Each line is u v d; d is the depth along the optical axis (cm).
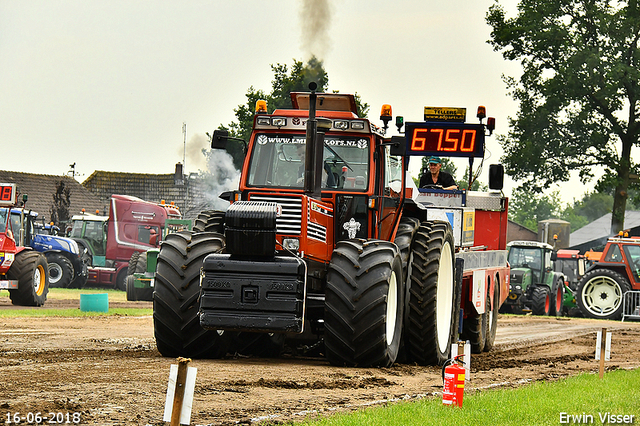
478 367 2066
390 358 1780
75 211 9938
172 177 10625
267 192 1856
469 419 1177
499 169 2806
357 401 1329
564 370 2073
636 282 5841
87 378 1427
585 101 8519
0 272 3941
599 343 1825
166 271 1755
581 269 6131
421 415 1180
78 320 3056
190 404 875
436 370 1898
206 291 1625
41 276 4106
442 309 2138
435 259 2006
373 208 1877
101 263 6322
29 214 4416
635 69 8131
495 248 3012
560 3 8431
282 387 1442
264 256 1633
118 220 6253
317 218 1798
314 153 1753
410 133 2922
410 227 2069
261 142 1903
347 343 1722
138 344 2144
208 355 1794
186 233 1816
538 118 8556
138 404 1197
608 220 13600
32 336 2302
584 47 8325
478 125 2883
